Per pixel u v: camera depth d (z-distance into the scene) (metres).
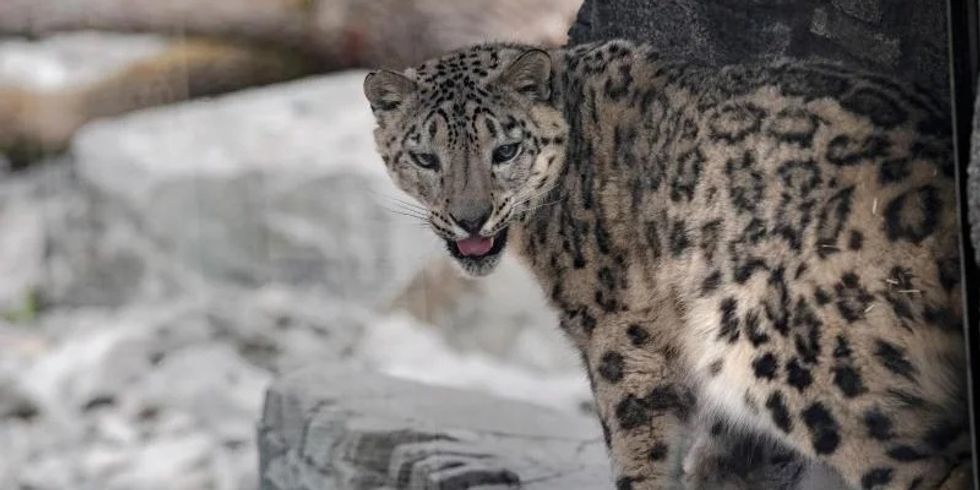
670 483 12.09
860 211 10.22
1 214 29.72
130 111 29.45
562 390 26.41
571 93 12.30
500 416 16.47
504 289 29.20
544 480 14.27
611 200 11.88
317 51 25.31
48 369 25.30
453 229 12.36
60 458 23.25
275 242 29.52
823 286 10.31
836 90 10.74
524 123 12.23
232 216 29.53
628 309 11.86
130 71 28.89
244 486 22.56
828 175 10.45
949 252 9.98
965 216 9.73
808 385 10.51
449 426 15.84
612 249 11.90
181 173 29.38
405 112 12.67
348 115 30.98
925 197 10.11
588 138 12.11
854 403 10.31
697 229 11.15
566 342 13.67
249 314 27.27
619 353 11.98
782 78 11.02
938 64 11.28
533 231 12.43
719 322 11.02
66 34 28.55
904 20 11.40
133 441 23.59
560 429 16.06
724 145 11.06
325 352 26.88
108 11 27.75
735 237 10.86
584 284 12.14
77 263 29.30
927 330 10.06
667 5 12.73
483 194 12.20
